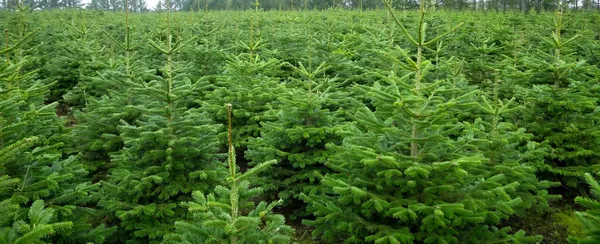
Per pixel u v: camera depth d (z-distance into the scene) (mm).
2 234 3518
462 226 5082
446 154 5129
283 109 7055
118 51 13875
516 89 8289
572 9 22984
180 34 15344
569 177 7195
